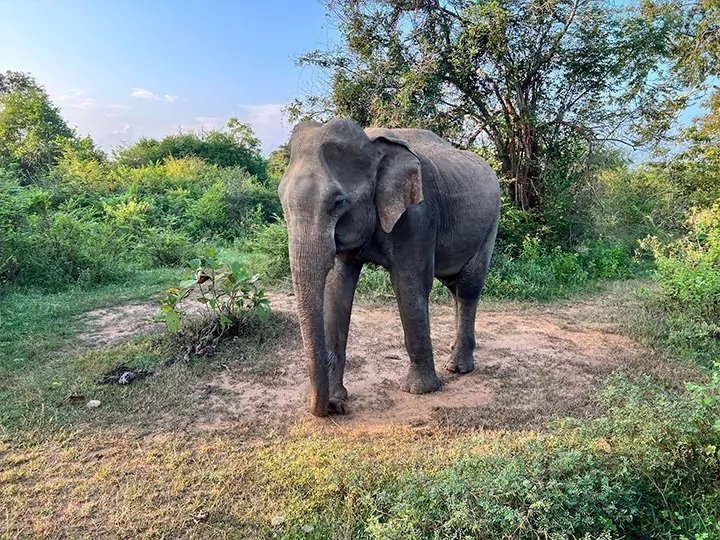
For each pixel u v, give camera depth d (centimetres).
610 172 1323
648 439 273
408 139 448
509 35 949
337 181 325
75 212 1080
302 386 428
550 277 850
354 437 341
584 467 260
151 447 331
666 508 254
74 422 363
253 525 259
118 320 625
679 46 1022
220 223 1504
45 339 547
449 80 995
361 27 998
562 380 445
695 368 467
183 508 270
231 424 363
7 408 381
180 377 440
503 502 240
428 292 406
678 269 638
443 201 414
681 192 1140
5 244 791
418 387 414
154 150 2625
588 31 959
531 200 1098
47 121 2923
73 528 258
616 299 760
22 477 299
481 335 579
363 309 671
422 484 262
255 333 541
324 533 249
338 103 1020
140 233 1081
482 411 382
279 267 858
